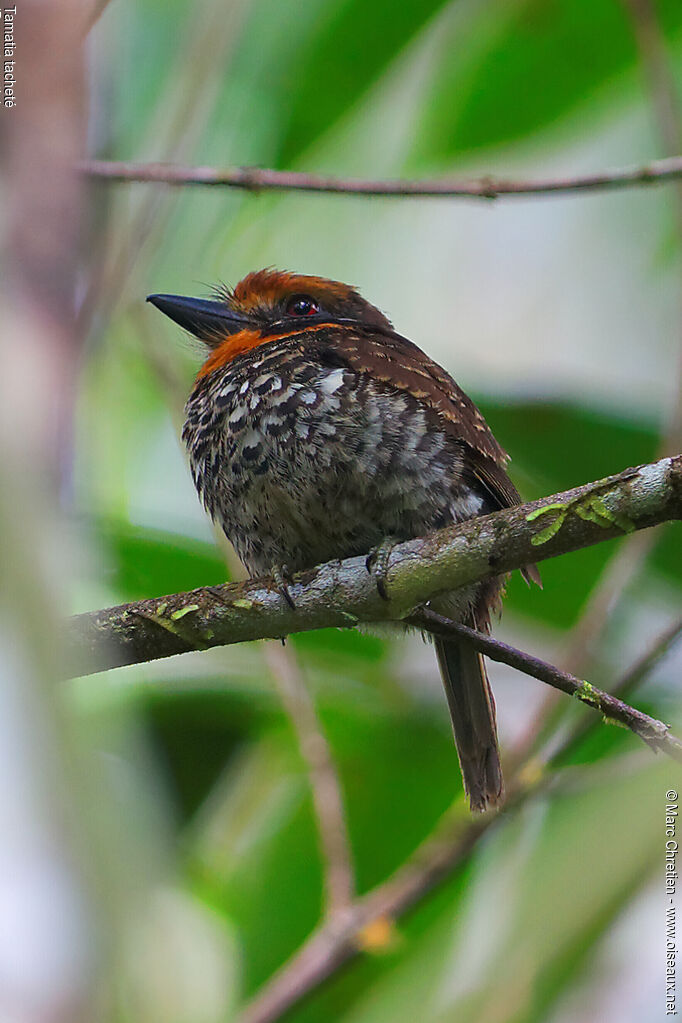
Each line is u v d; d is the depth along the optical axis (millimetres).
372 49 9594
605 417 10578
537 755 7500
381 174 10094
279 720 9492
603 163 10359
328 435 6539
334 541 6758
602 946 4961
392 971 7137
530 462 11039
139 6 8508
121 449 9555
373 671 9891
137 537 9180
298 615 5754
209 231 10023
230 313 8188
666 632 7180
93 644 5699
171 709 9359
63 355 3031
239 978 8797
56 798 1464
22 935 1462
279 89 9695
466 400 7352
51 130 3416
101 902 1437
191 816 9484
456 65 9922
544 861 5332
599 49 9695
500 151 10281
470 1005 5320
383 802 9773
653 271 10688
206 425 7113
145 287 9219
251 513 6855
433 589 5605
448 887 7879
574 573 10539
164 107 8492
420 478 6559
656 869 4832
